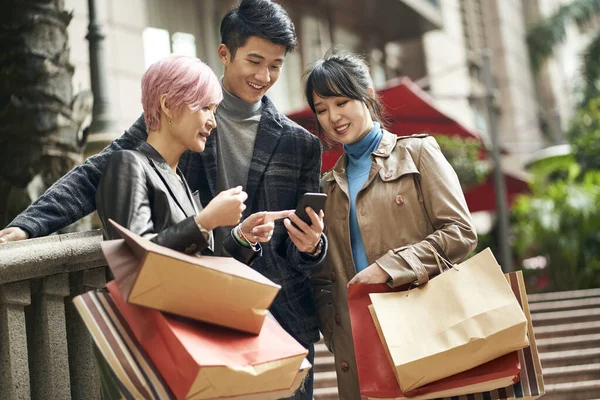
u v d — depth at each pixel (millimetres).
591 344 7832
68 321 3561
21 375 3172
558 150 19312
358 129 3875
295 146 3896
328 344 3994
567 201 15008
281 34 3725
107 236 2773
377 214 3748
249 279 2535
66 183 3326
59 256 3264
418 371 3102
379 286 3395
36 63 5531
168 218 2832
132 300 2406
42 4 5637
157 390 2449
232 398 2469
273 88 15148
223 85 3879
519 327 3105
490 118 15586
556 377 6840
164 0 12445
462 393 3217
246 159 3846
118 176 2779
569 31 32438
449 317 3189
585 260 14703
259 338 2623
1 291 3143
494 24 26391
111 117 7559
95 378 3564
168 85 2920
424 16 18547
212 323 2535
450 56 23094
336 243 3898
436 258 3447
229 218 2654
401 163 3783
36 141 5461
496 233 17281
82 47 9906
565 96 30875
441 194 3664
